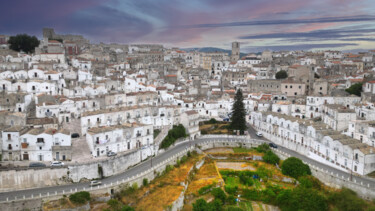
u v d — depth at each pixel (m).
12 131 111.44
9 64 182.25
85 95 164.50
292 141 145.50
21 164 109.56
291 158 126.38
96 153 117.69
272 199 112.81
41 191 99.56
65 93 163.62
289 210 105.56
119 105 161.62
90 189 100.25
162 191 109.62
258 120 170.38
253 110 185.00
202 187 115.44
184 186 114.06
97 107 153.00
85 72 185.88
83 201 95.62
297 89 197.62
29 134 112.06
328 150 124.94
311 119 160.50
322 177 116.44
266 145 147.38
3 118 122.25
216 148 155.25
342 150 117.94
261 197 114.88
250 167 136.00
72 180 106.56
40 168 103.00
